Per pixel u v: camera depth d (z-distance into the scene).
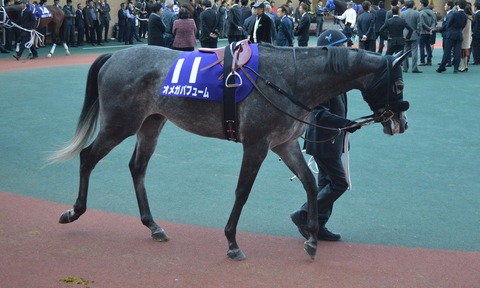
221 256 5.40
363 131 10.43
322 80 5.17
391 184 7.63
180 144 9.48
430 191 7.37
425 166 8.42
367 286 4.80
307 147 5.64
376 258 5.40
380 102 5.09
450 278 4.97
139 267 5.12
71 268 5.07
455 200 7.05
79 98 13.38
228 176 7.91
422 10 19.23
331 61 5.10
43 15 21.48
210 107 5.33
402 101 5.09
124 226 6.15
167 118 5.66
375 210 6.72
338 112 5.68
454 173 8.10
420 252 5.55
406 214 6.61
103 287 4.71
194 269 5.10
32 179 7.69
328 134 5.46
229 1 30.02
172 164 8.41
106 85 5.70
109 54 5.91
